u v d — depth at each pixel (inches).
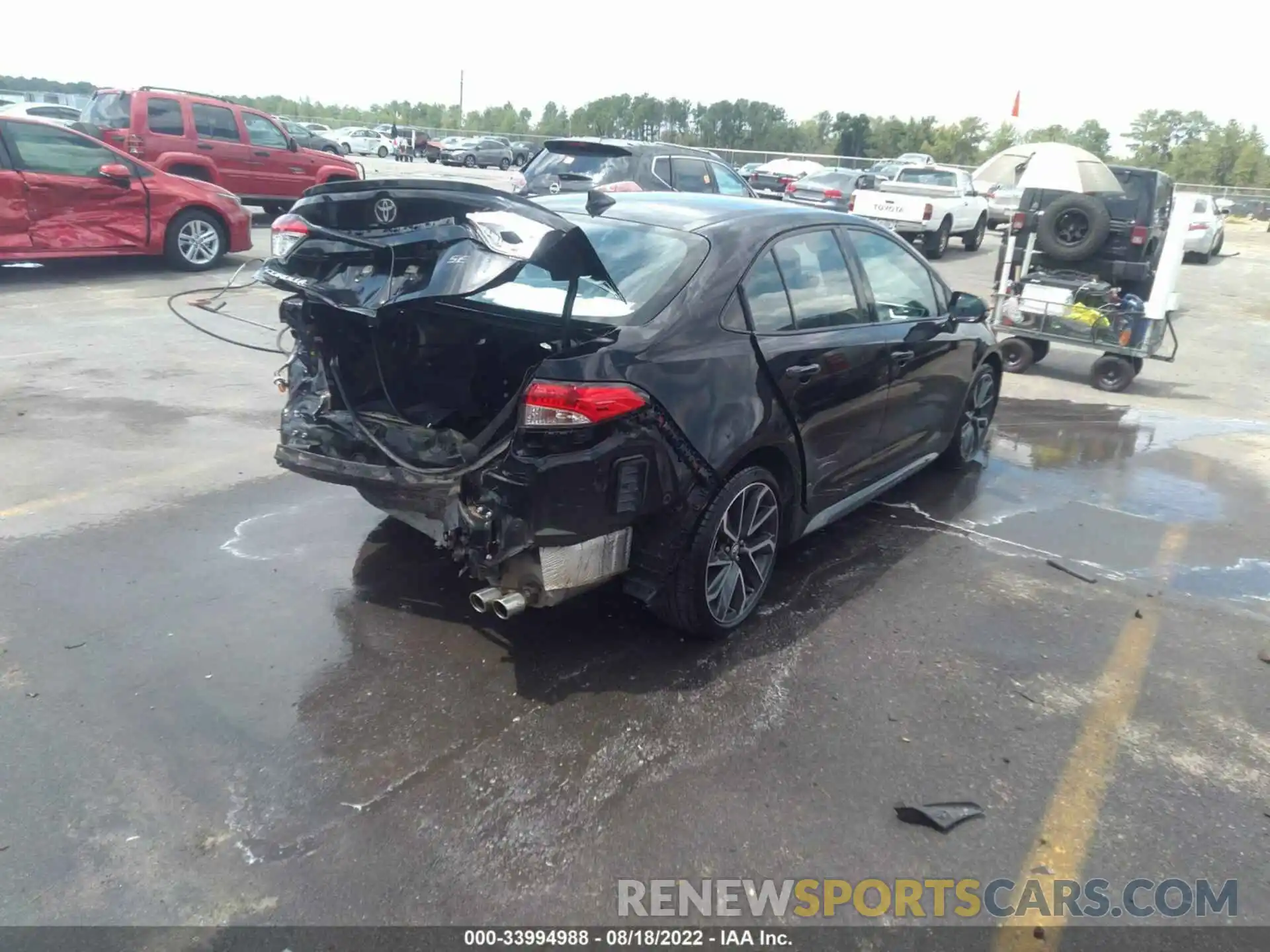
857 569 188.1
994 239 999.0
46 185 405.7
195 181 468.1
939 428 224.1
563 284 146.7
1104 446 282.5
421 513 144.0
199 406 265.6
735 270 152.9
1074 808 121.3
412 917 100.7
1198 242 849.5
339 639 152.0
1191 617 174.7
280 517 195.3
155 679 138.9
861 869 110.0
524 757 125.9
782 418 155.8
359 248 137.3
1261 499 240.2
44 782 117.0
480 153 1724.9
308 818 113.4
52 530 184.1
